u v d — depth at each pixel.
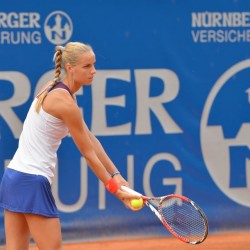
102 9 22.39
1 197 15.47
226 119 23.78
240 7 23.58
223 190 23.94
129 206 15.30
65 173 22.53
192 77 23.36
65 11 22.06
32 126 15.05
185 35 23.19
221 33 23.48
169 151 23.34
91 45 22.36
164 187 23.39
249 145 24.03
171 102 23.22
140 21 22.73
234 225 24.14
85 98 22.45
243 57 23.77
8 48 21.66
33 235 15.39
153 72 23.00
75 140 15.07
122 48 22.67
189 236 15.85
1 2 21.50
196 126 23.53
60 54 15.07
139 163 23.09
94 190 22.89
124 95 22.80
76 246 22.66
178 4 23.05
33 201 15.02
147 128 23.08
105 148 22.75
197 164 23.62
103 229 23.11
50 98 14.83
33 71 21.94
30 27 21.80
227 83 23.70
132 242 23.17
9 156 21.95
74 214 22.77
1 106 21.78
